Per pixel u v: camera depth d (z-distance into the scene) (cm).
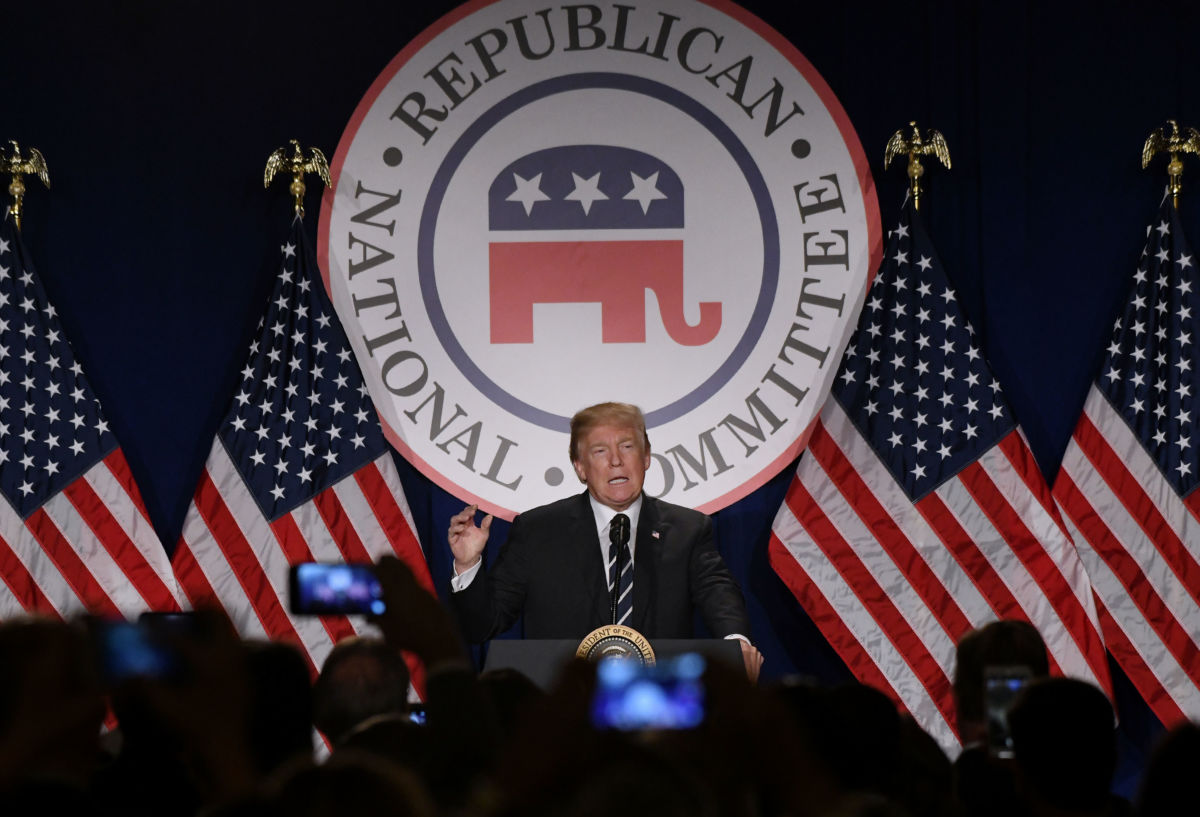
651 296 2116
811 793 472
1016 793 794
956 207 2109
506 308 2122
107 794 648
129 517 2041
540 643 1409
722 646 1401
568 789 389
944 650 1986
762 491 2097
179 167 2128
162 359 2114
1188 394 2022
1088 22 2109
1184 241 2050
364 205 2122
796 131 2116
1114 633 2008
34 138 2120
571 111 2136
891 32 2117
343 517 2048
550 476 2100
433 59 2131
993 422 2031
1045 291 2097
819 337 2102
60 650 548
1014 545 2000
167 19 2136
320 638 2020
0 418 2041
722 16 2128
